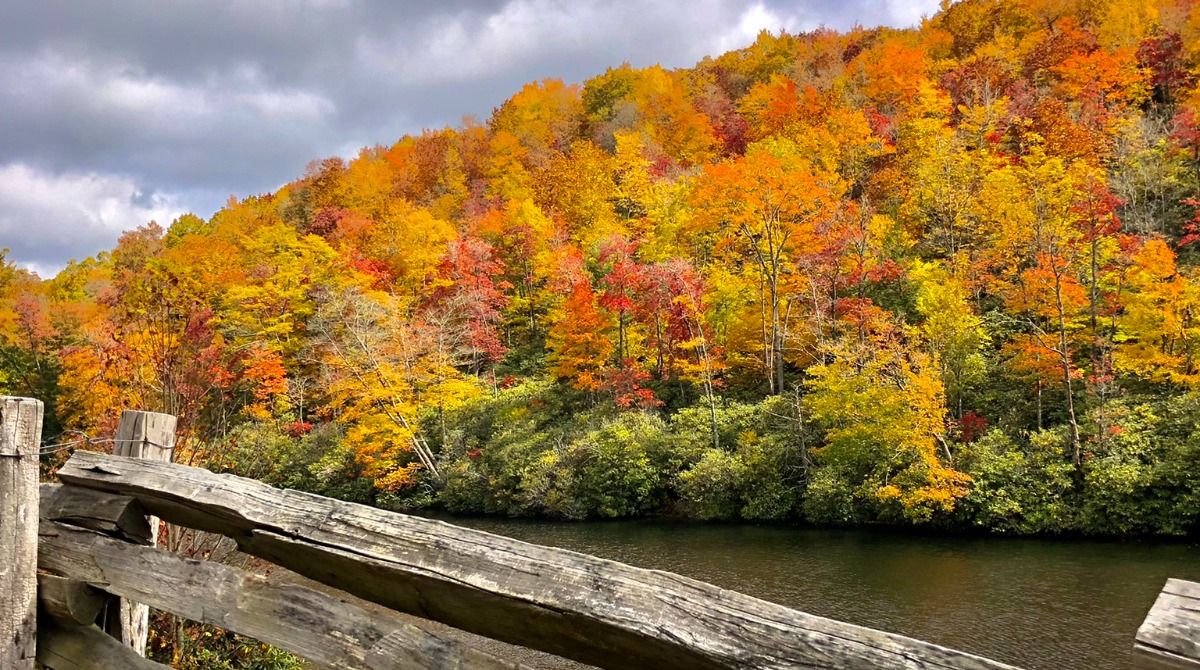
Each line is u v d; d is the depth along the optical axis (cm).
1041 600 1164
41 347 2291
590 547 1730
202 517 185
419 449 2470
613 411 2430
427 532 149
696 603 118
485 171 5284
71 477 210
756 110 4709
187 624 458
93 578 199
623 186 4034
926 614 1134
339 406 2697
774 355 2362
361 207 5078
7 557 200
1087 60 3344
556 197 4272
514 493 2266
